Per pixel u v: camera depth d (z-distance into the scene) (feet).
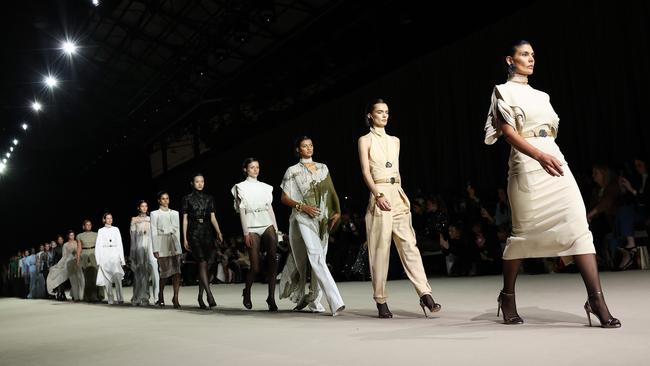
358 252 32.76
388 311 13.70
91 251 35.47
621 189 22.98
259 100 54.75
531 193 10.37
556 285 18.31
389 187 13.85
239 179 61.31
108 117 71.46
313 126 50.37
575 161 29.89
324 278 15.21
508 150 33.50
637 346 8.03
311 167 16.29
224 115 63.21
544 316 11.62
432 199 31.37
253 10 43.47
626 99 27.37
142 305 27.07
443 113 37.88
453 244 29.32
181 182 73.61
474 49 35.45
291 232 16.44
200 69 53.72
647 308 11.66
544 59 31.17
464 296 17.49
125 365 9.70
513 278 10.93
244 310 19.35
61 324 19.45
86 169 83.56
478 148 35.53
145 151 79.30
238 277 45.29
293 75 50.03
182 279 51.31
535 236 10.39
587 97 29.14
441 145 38.14
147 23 49.83
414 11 38.60
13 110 74.49
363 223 33.81
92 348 12.35
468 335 9.96
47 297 52.16
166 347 11.51
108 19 52.11
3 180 87.10
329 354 9.15
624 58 27.37
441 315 13.35
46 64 62.23
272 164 55.98
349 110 46.19
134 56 57.82
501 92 10.71
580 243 10.00
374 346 9.60
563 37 30.09
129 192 81.76
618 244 22.79
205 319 16.94
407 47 41.57
